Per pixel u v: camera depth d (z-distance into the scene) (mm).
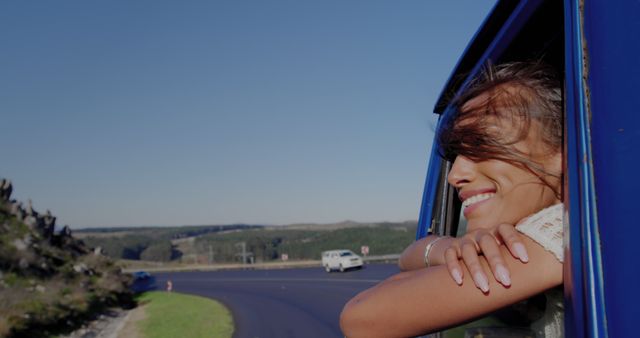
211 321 26234
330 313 27266
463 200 1501
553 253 1138
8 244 30531
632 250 956
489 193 1445
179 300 39906
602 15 1128
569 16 1215
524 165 1381
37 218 40750
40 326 21562
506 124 1405
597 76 1104
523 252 1144
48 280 29250
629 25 1080
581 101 1122
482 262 1186
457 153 1478
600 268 996
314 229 187500
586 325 998
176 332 23266
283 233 184500
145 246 189750
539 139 1396
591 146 1077
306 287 44156
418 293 1202
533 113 1401
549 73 1501
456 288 1156
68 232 46469
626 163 1011
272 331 22453
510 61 1918
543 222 1197
